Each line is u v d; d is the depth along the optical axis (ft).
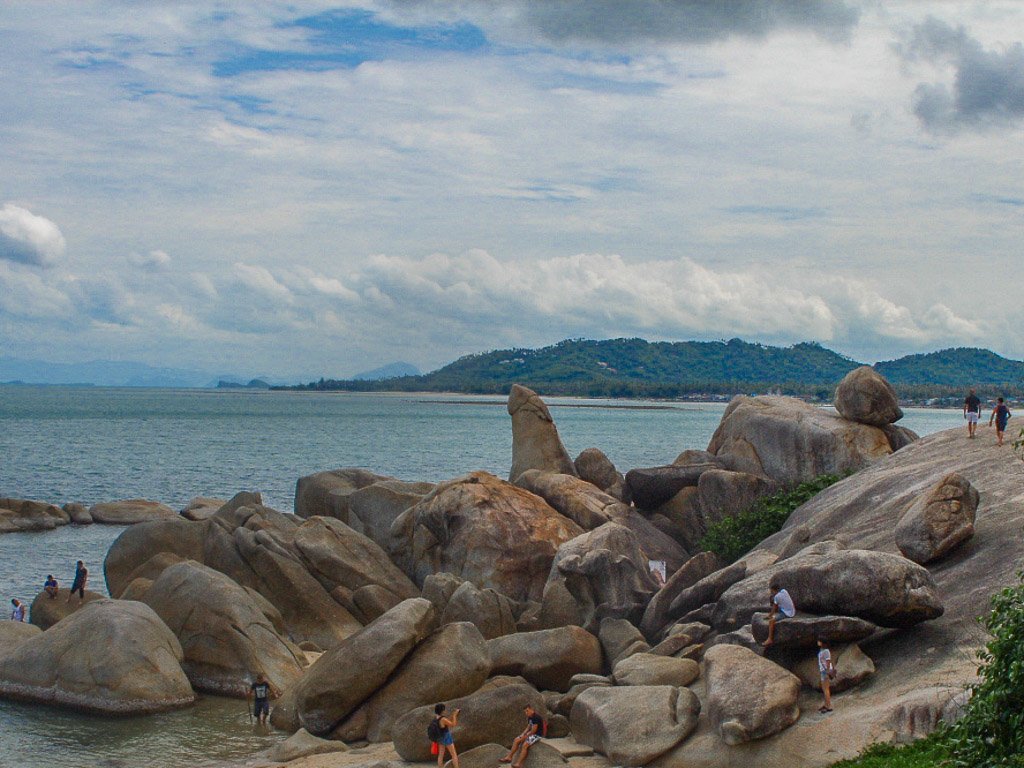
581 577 108.27
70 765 85.81
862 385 142.00
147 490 287.89
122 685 98.89
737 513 138.82
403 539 139.13
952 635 78.38
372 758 85.56
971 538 89.45
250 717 98.68
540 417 165.89
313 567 129.29
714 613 94.48
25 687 101.30
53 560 181.57
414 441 514.68
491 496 135.64
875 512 105.29
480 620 110.63
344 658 92.27
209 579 112.98
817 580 80.79
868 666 77.97
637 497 154.51
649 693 82.02
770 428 146.82
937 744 64.80
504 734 85.35
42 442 467.93
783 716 73.87
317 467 357.82
